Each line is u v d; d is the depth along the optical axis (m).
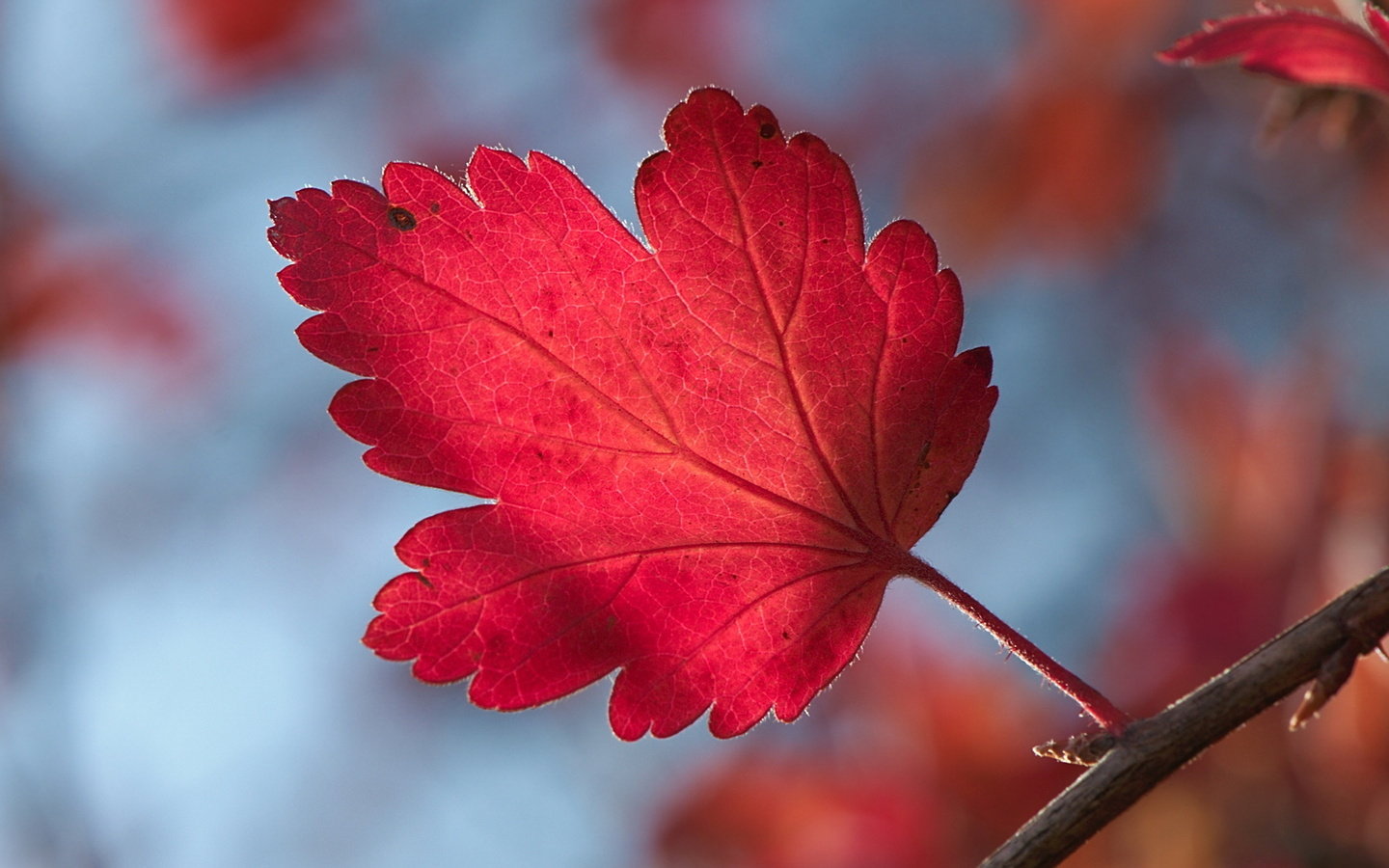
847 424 0.23
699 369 0.23
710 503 0.23
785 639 0.23
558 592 0.23
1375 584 0.22
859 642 0.23
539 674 0.23
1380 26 0.23
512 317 0.22
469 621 0.23
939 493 0.23
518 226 0.22
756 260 0.22
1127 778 0.22
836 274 0.22
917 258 0.23
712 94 0.22
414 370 0.22
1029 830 0.22
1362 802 0.29
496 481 0.23
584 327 0.22
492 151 0.22
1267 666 0.22
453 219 0.22
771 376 0.23
